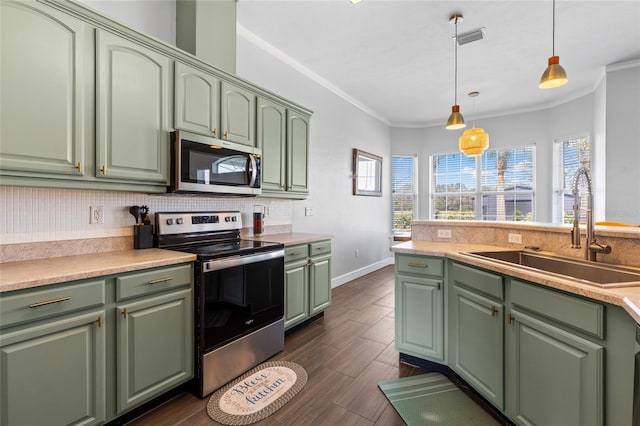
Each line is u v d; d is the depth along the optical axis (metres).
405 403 1.81
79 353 1.39
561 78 1.98
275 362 2.29
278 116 2.88
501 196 5.33
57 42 1.50
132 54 1.79
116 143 1.72
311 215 3.89
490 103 4.90
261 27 2.88
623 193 3.46
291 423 1.64
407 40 3.08
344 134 4.55
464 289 1.90
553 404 1.30
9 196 1.62
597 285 1.20
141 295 1.62
